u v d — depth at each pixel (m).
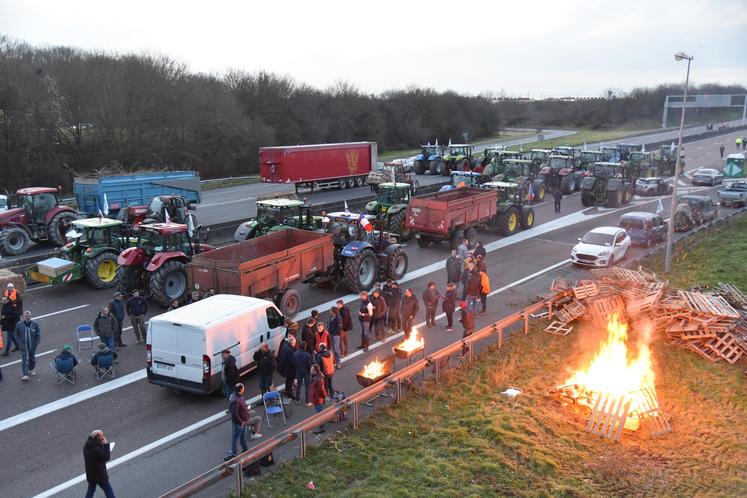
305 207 22.61
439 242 26.81
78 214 26.08
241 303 13.33
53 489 9.33
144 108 52.03
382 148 80.56
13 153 42.84
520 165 38.91
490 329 14.36
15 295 14.72
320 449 10.12
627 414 10.95
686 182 46.69
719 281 19.98
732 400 12.30
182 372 12.07
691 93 109.69
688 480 9.43
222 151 57.34
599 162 41.19
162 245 17.84
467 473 9.37
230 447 10.59
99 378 13.28
